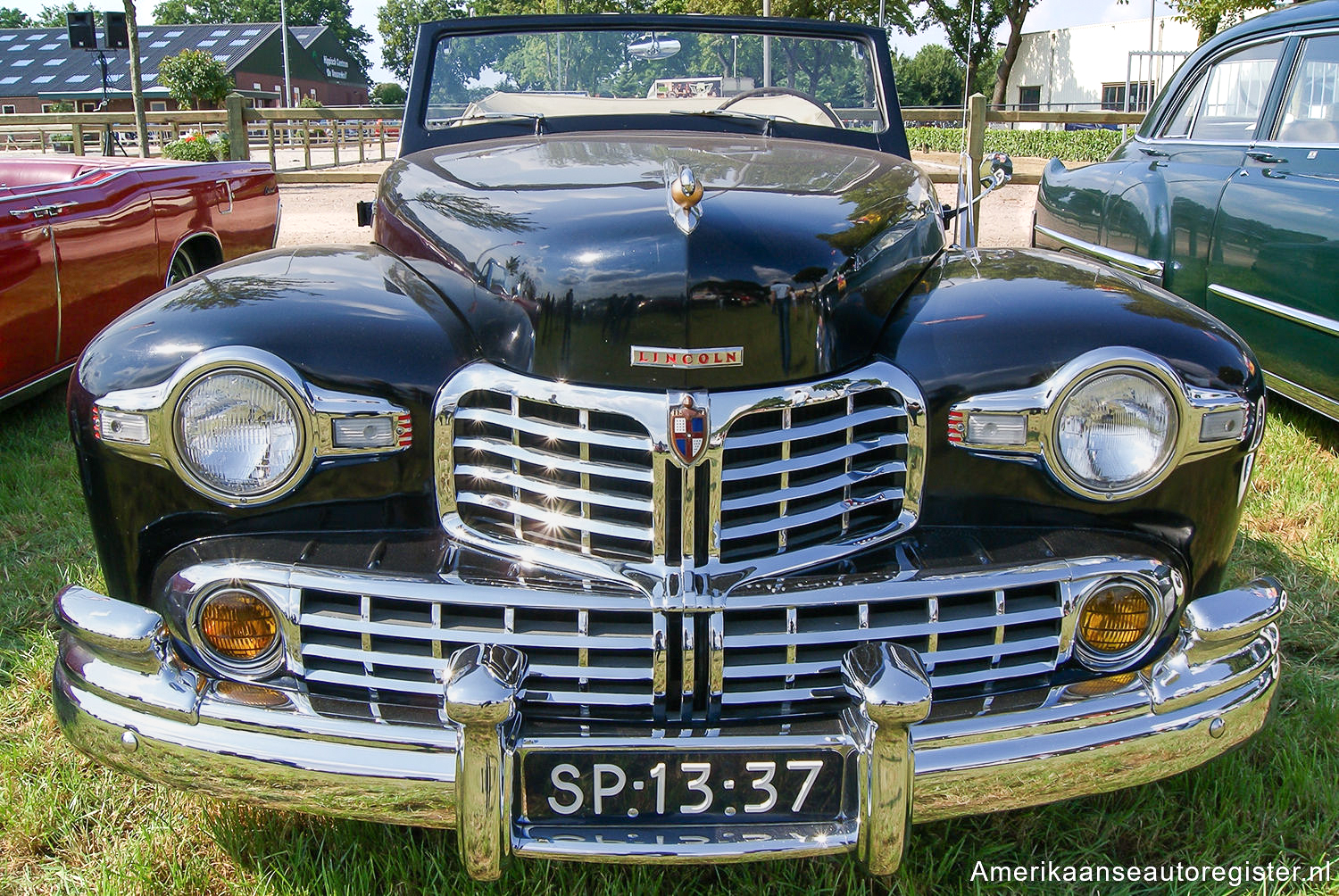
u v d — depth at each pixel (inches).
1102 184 199.0
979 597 68.8
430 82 124.6
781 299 67.7
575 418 68.4
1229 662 69.2
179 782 65.7
